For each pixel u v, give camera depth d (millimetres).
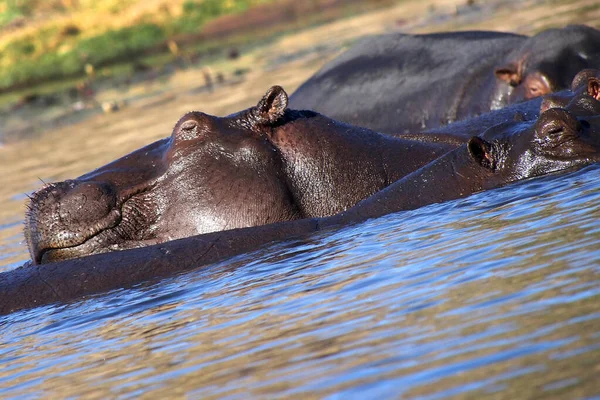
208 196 32344
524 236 23188
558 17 82312
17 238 46719
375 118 54688
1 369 23703
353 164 33500
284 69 95375
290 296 23719
